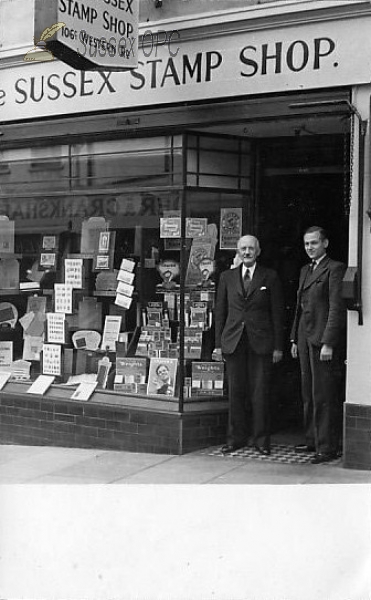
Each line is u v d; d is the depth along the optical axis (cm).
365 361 772
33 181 948
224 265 879
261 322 837
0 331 980
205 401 870
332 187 884
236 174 888
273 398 923
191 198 866
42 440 931
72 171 925
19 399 945
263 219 897
